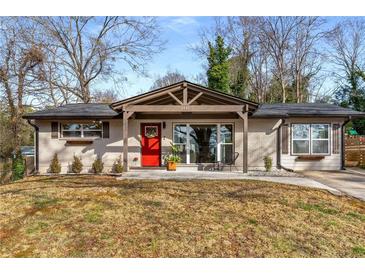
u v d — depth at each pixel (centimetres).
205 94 1172
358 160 1562
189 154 1349
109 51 2400
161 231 502
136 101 1153
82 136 1357
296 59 2869
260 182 946
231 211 610
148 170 1265
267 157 1317
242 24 2948
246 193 770
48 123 1352
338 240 474
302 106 1526
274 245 452
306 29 2775
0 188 914
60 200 708
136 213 599
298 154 1362
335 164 1362
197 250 436
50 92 2178
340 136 1360
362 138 1702
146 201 691
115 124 1353
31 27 1967
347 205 681
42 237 482
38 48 1944
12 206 666
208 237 478
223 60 2733
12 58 1847
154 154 1360
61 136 1353
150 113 1345
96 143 1351
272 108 1471
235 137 1337
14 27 1850
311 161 1362
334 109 1411
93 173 1305
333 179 1071
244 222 545
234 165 1327
